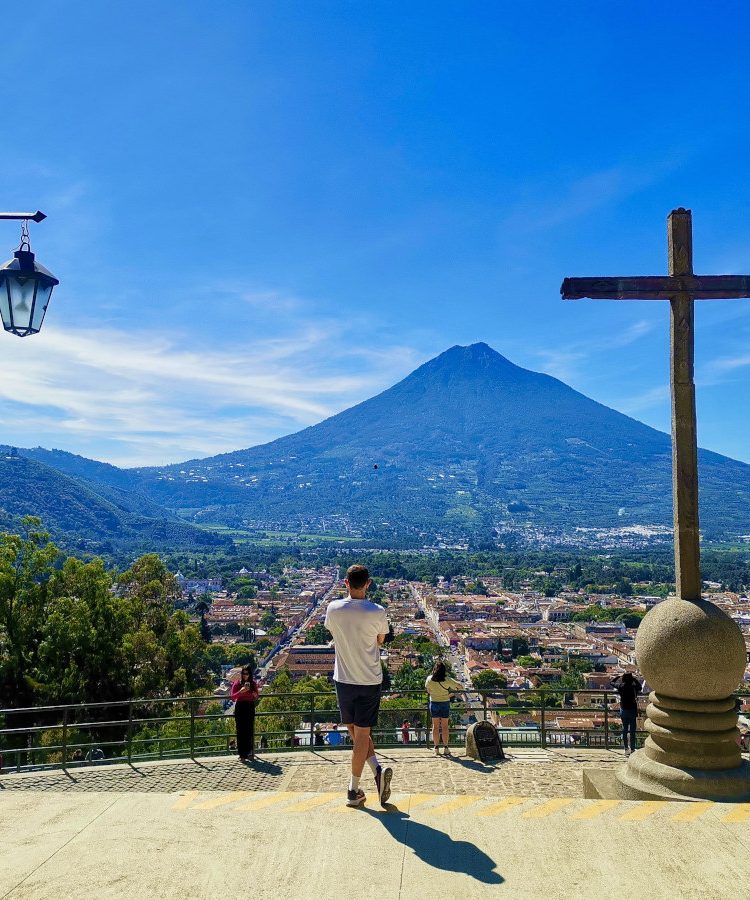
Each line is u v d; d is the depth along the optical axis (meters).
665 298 9.12
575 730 13.58
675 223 9.16
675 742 8.30
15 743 25.42
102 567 29.69
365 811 5.58
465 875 4.41
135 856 4.59
